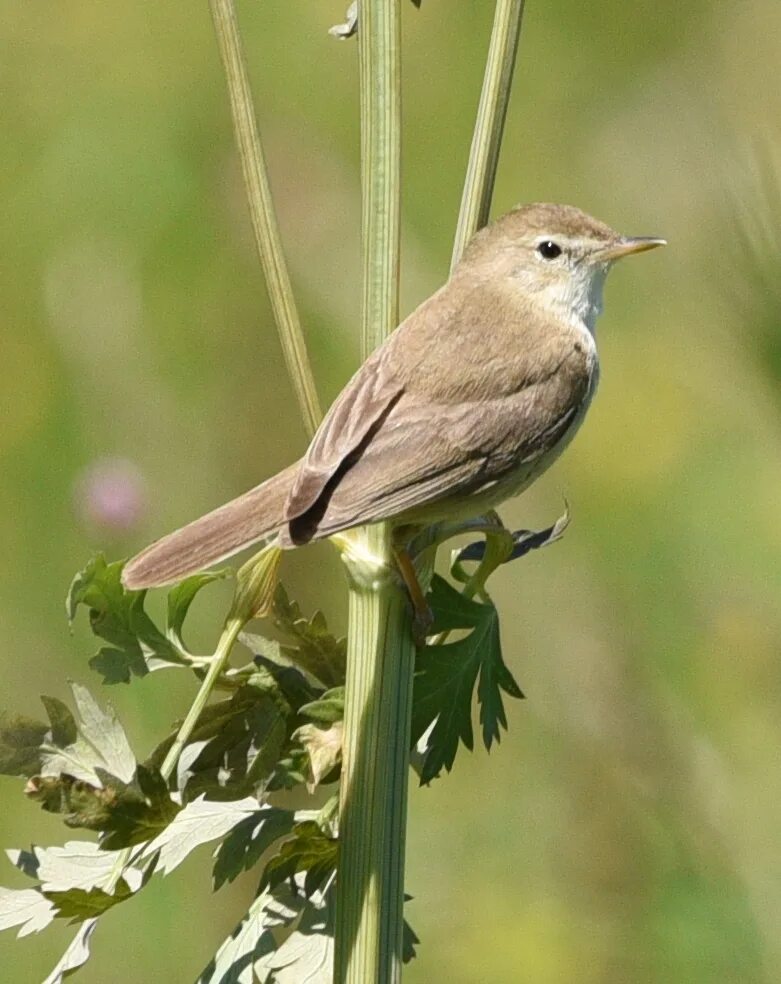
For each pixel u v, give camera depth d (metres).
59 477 12.25
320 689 5.89
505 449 7.42
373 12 5.80
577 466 13.12
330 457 6.52
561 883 10.37
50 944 10.17
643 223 13.85
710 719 11.10
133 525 11.68
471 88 14.10
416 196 13.87
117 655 5.74
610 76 14.52
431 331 7.64
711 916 9.59
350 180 13.24
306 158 13.34
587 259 8.31
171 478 12.23
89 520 11.66
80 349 12.48
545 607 11.67
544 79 14.61
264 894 5.82
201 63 13.45
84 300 12.62
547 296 8.18
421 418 7.12
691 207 13.45
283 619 5.89
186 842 5.67
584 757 10.64
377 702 5.73
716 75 14.20
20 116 13.30
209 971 5.75
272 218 5.86
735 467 12.69
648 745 10.50
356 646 5.80
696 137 13.85
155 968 10.19
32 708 11.48
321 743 5.70
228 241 12.87
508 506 12.90
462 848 10.78
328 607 11.62
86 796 5.36
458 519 7.48
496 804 10.83
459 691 5.88
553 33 14.62
